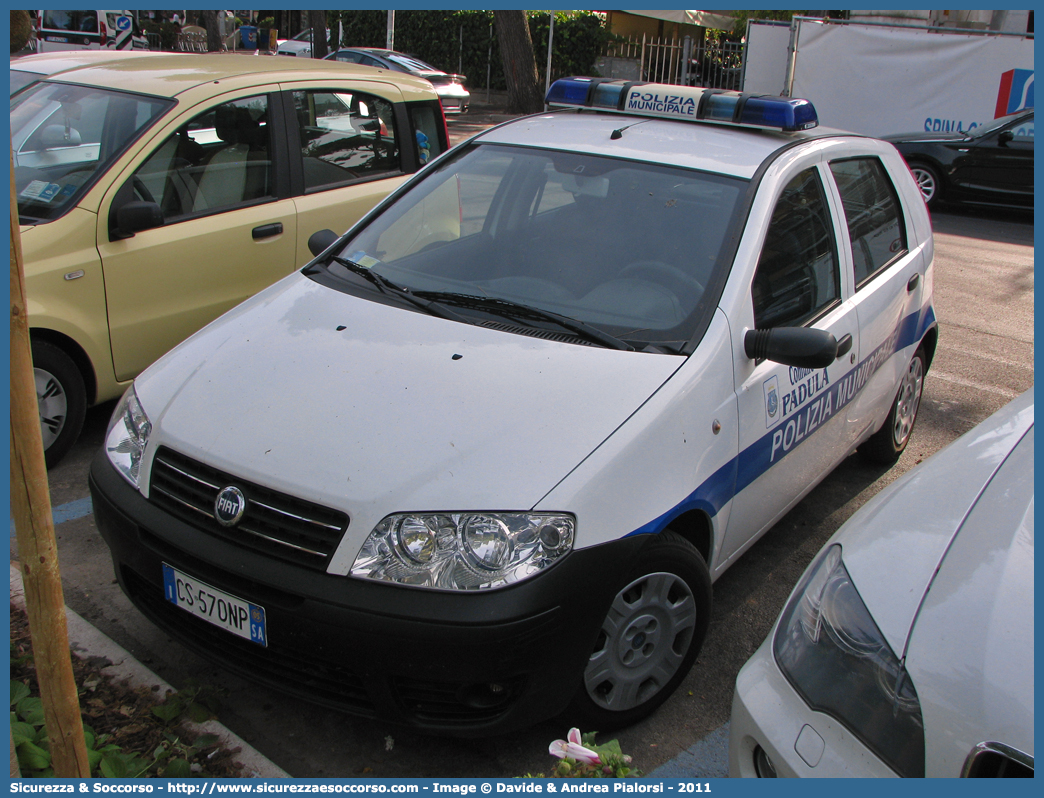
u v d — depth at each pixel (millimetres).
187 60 5062
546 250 3125
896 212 4172
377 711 2230
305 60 5340
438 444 2305
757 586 3496
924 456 4766
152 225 3926
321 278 3229
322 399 2490
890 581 1780
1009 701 1487
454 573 2137
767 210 3055
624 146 3416
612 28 24078
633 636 2516
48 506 1699
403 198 3596
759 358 2875
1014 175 11594
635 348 2684
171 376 2768
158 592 2523
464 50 24844
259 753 2445
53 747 1835
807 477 3463
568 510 2213
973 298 7992
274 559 2238
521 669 2160
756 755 1828
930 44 14000
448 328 2797
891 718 1599
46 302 3713
